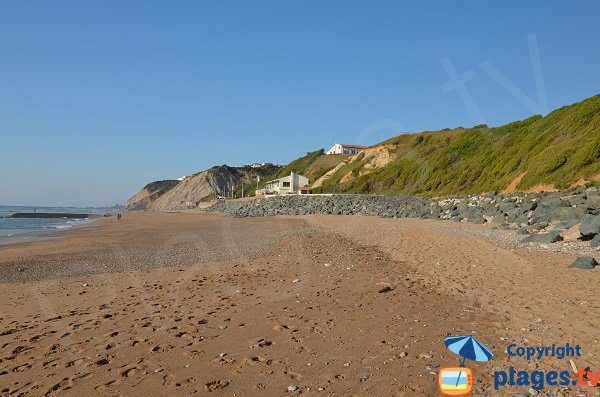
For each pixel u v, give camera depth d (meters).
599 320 7.53
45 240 28.83
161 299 10.20
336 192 79.31
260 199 90.38
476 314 8.31
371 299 9.75
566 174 33.78
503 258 14.46
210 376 5.60
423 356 6.16
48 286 12.44
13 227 48.38
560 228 19.30
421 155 76.69
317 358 6.16
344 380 5.39
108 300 10.30
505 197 32.62
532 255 14.51
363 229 28.89
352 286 11.16
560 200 23.72
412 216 37.06
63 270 15.48
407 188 65.56
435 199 46.53
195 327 7.82
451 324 7.71
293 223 40.53
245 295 10.39
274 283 11.77
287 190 101.25
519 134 51.56
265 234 29.06
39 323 8.35
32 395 5.14
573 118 41.38
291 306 9.23
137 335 7.42
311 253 17.89
